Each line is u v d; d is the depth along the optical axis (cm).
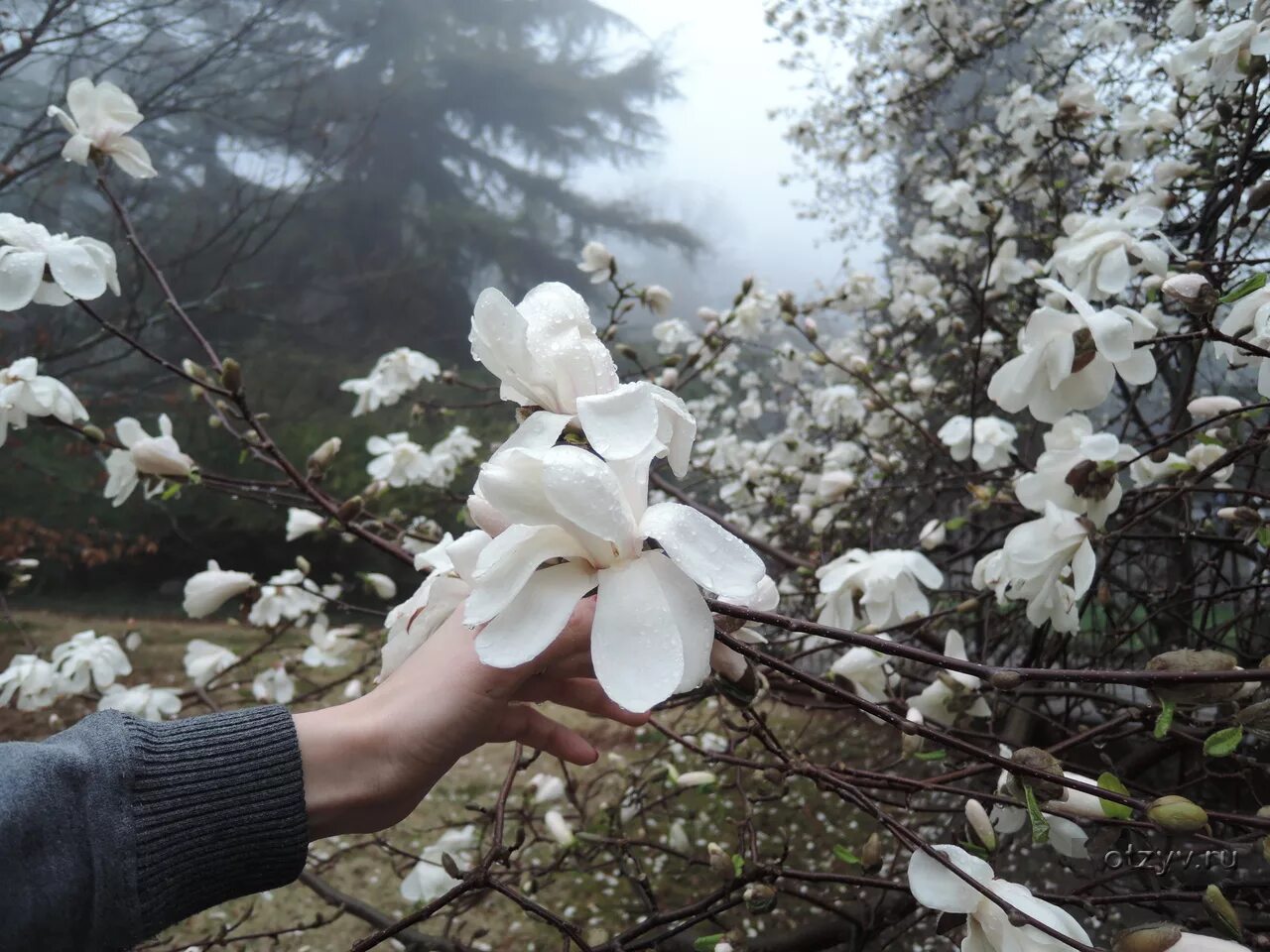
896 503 146
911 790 51
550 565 34
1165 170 89
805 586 109
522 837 62
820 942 82
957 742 43
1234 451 58
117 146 73
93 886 36
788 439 135
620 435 33
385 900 117
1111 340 50
